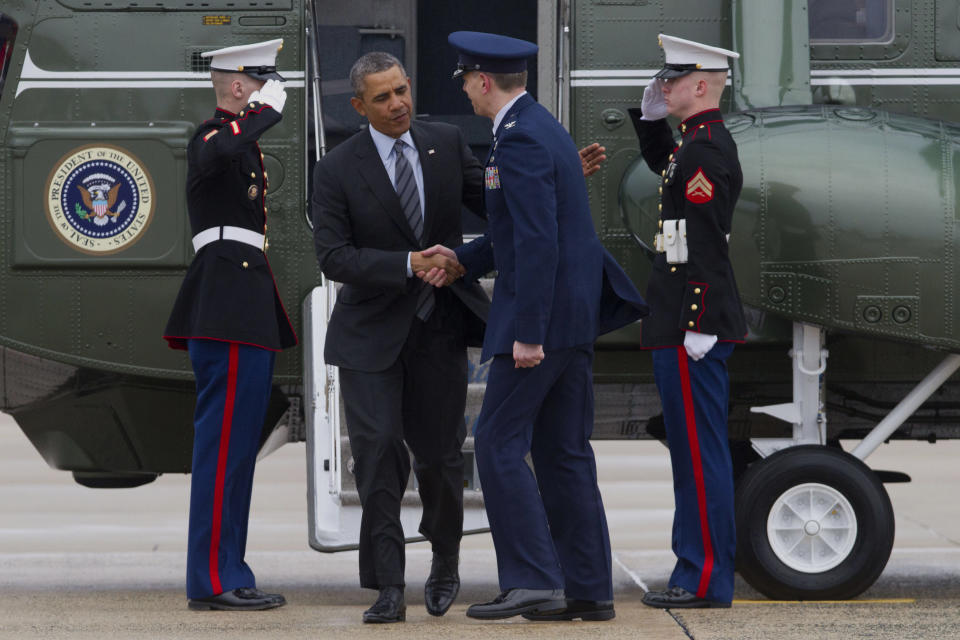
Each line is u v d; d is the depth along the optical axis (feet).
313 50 73.00
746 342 70.74
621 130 73.10
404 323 57.06
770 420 75.31
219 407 60.23
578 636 53.42
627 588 74.38
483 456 54.80
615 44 73.20
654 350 60.95
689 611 59.47
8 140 71.20
